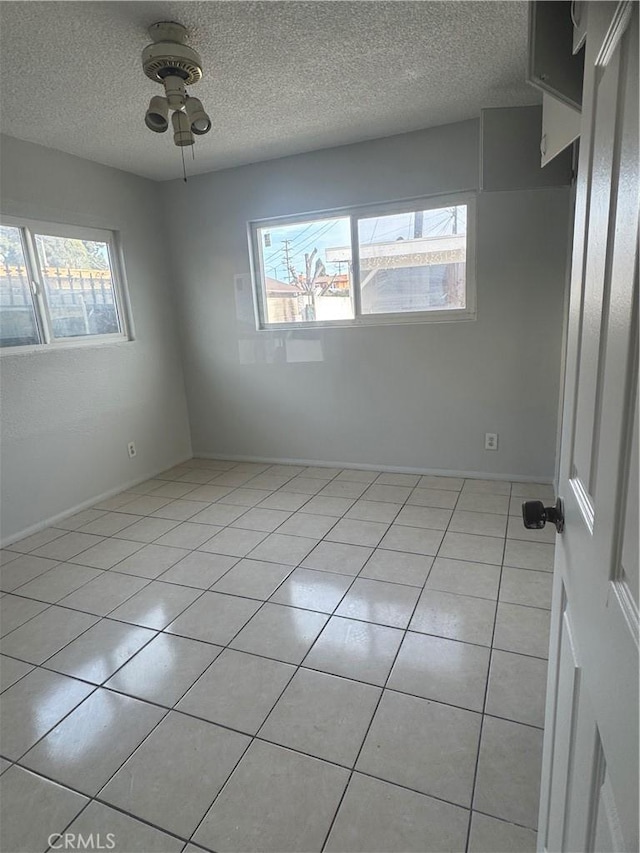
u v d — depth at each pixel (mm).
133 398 3822
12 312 2977
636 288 464
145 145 3104
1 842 1260
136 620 2125
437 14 1873
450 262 3361
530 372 3287
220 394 4270
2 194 2840
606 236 604
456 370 3457
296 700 1656
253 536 2863
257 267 3924
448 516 2980
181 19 1820
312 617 2086
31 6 1699
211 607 2193
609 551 556
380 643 1906
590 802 656
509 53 2168
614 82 559
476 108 2809
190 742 1520
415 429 3672
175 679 1776
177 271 4125
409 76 2365
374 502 3256
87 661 1887
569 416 890
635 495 459
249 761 1447
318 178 3482
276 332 3918
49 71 2135
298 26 1905
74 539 2939
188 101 2061
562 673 909
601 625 595
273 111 2705
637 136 458
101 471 3555
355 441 3883
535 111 2381
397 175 3270
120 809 1330
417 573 2375
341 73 2301
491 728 1512
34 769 1453
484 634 1925
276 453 4195
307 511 3172
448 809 1285
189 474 4047
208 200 3867
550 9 938
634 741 451
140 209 3814
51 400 3174
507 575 2324
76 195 3283
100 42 1938
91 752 1500
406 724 1542
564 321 2982
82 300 3432
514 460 3457
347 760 1434
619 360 523
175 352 4246
